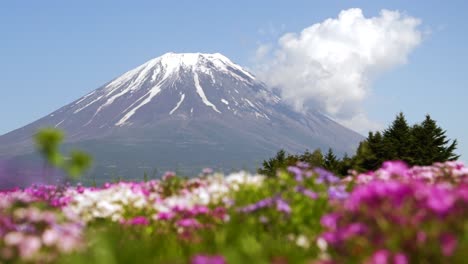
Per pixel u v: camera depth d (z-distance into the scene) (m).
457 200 7.04
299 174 12.73
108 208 13.00
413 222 6.97
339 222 7.58
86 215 12.61
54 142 6.09
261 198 12.69
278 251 8.48
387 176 13.10
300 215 10.48
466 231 6.83
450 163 14.12
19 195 13.38
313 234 9.59
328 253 7.86
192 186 15.34
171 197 14.19
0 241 7.86
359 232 7.13
